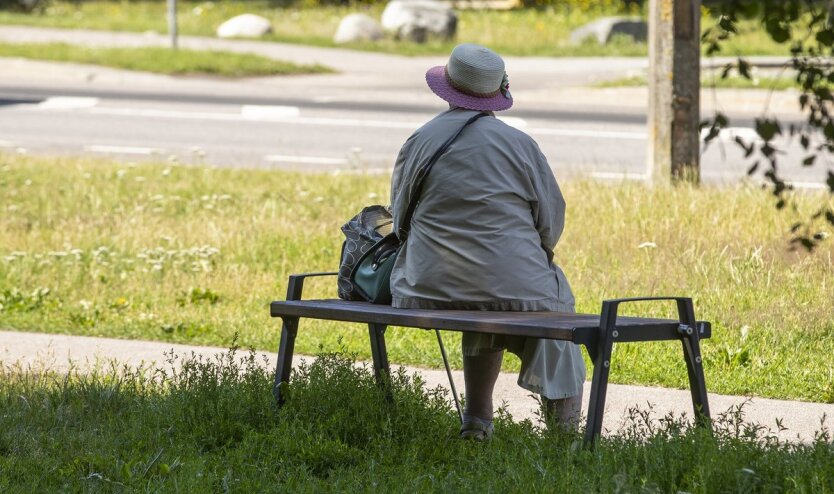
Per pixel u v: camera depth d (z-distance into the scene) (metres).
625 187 31.42
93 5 104.12
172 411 15.05
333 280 25.67
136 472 13.17
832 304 21.53
